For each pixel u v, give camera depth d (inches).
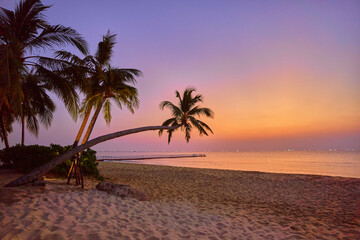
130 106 405.1
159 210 230.4
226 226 195.5
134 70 376.2
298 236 185.9
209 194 378.0
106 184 286.2
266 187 461.7
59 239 122.2
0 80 236.2
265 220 232.8
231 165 1715.1
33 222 141.6
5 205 166.1
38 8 337.4
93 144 274.1
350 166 1603.1
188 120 453.1
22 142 566.9
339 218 251.0
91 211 185.2
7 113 527.2
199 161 2410.2
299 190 429.1
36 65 337.1
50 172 375.6
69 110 344.5
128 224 166.9
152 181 509.7
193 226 185.2
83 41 344.2
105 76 342.0
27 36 343.0
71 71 338.0
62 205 187.5
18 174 356.5
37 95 416.2
